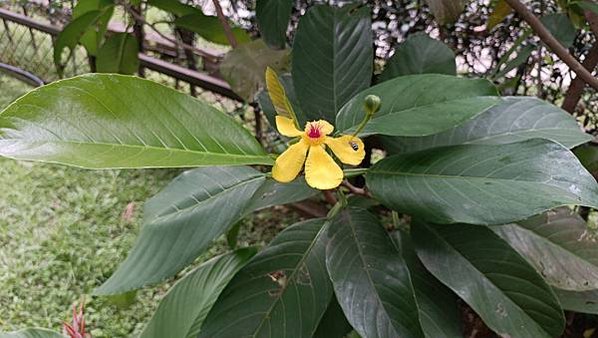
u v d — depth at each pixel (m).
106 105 0.29
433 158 0.38
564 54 0.52
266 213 1.28
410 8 0.90
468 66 0.89
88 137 0.28
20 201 1.32
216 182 0.46
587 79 0.52
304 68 0.49
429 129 0.37
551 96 0.82
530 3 0.80
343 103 0.48
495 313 0.42
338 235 0.42
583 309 0.52
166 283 1.10
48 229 1.25
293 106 0.51
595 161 0.61
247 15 1.13
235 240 0.68
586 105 0.80
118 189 1.37
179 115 0.32
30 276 1.12
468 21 0.86
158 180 1.40
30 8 1.80
